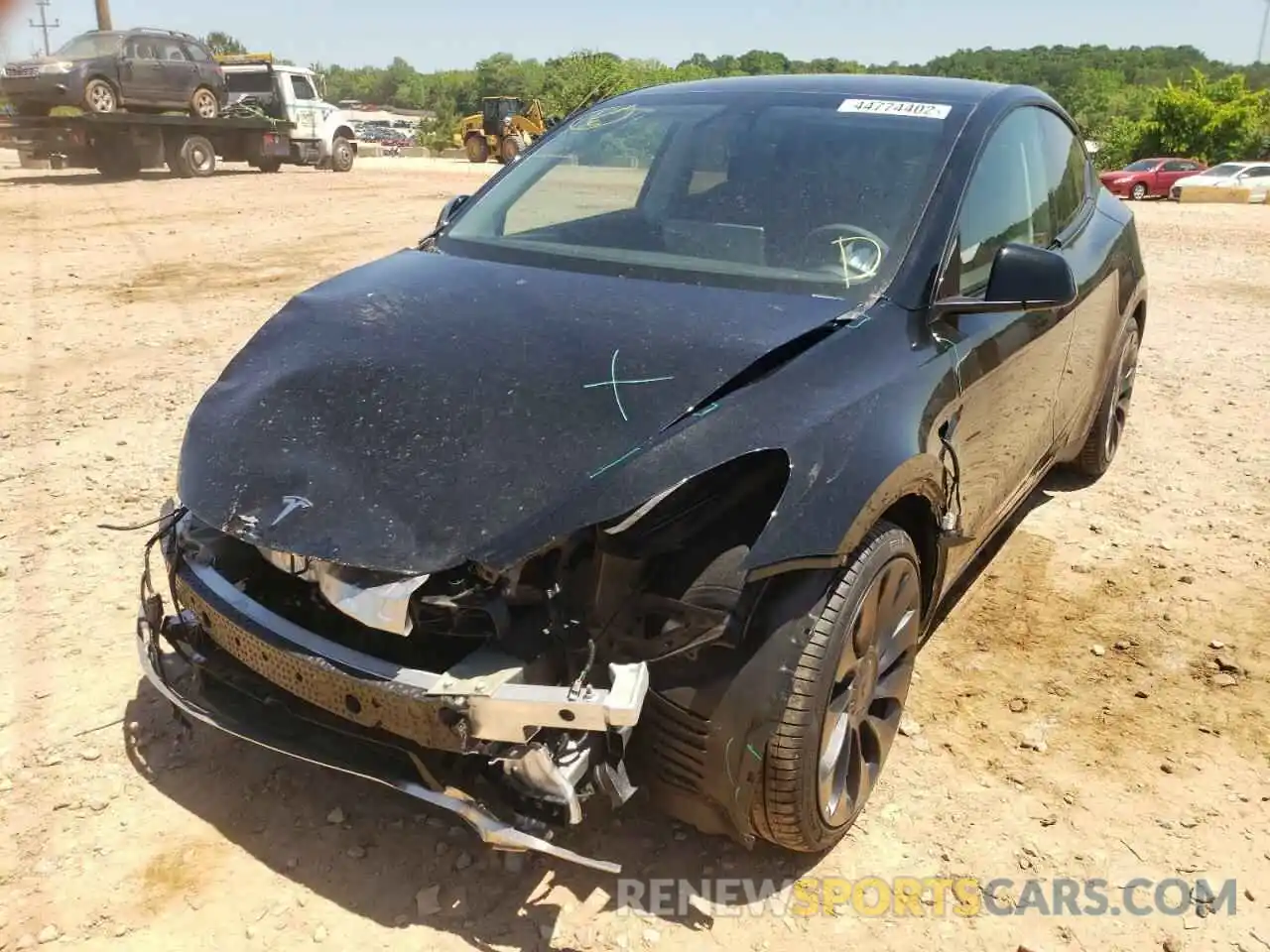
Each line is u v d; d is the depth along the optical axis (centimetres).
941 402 288
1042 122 427
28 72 2002
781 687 238
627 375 258
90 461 529
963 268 327
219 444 269
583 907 264
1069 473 549
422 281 322
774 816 250
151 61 2130
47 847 277
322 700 239
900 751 325
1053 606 414
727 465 243
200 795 298
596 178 373
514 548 225
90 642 367
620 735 234
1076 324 412
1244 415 654
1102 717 345
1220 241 1545
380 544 231
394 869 274
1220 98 5641
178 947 249
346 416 262
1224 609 413
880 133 354
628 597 233
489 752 225
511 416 251
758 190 340
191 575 270
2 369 690
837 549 238
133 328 809
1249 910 269
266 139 2394
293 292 963
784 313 286
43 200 1709
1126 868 282
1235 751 329
